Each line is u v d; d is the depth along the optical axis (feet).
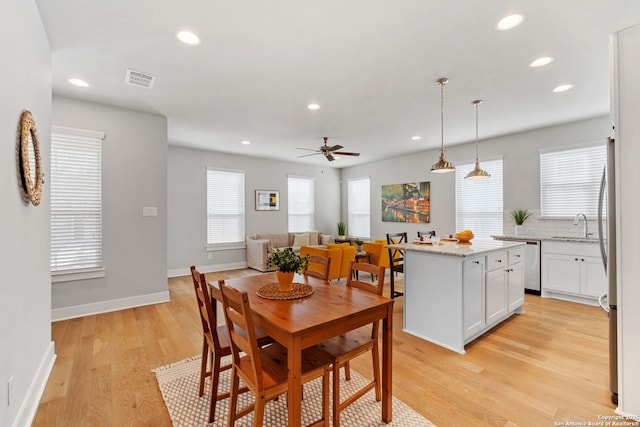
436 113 13.37
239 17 6.74
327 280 7.78
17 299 5.38
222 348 5.98
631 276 5.92
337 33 7.38
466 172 19.11
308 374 5.05
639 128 5.74
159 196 13.46
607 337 9.76
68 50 8.07
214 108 12.62
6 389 4.82
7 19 4.91
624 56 5.89
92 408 6.27
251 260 22.12
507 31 7.32
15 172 5.30
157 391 6.88
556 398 6.61
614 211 6.38
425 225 21.52
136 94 11.10
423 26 7.11
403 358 8.47
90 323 10.96
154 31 7.27
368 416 6.07
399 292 14.57
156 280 13.43
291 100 11.77
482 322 9.62
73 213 11.47
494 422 5.86
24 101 5.75
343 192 28.84
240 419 5.93
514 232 16.58
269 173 24.49
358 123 14.79
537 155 15.90
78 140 11.55
